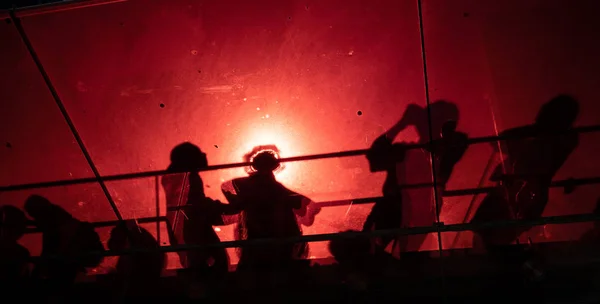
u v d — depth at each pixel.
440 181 4.12
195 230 4.34
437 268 4.26
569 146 4.02
